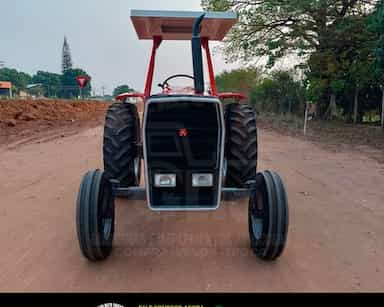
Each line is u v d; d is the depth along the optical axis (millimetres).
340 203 4266
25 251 2967
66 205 4125
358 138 10547
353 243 3146
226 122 3986
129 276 2574
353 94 17062
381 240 3209
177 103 2768
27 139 9289
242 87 25109
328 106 18281
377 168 6227
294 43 16641
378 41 10133
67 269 2676
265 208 2631
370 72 13148
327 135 11438
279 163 6688
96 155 7148
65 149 7844
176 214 3908
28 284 2467
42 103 18125
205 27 4020
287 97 20047
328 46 15039
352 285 2475
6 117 12852
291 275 2600
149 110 2768
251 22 16641
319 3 13305
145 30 4172
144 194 3080
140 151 3990
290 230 3434
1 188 4797
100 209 2637
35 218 3715
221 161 2846
